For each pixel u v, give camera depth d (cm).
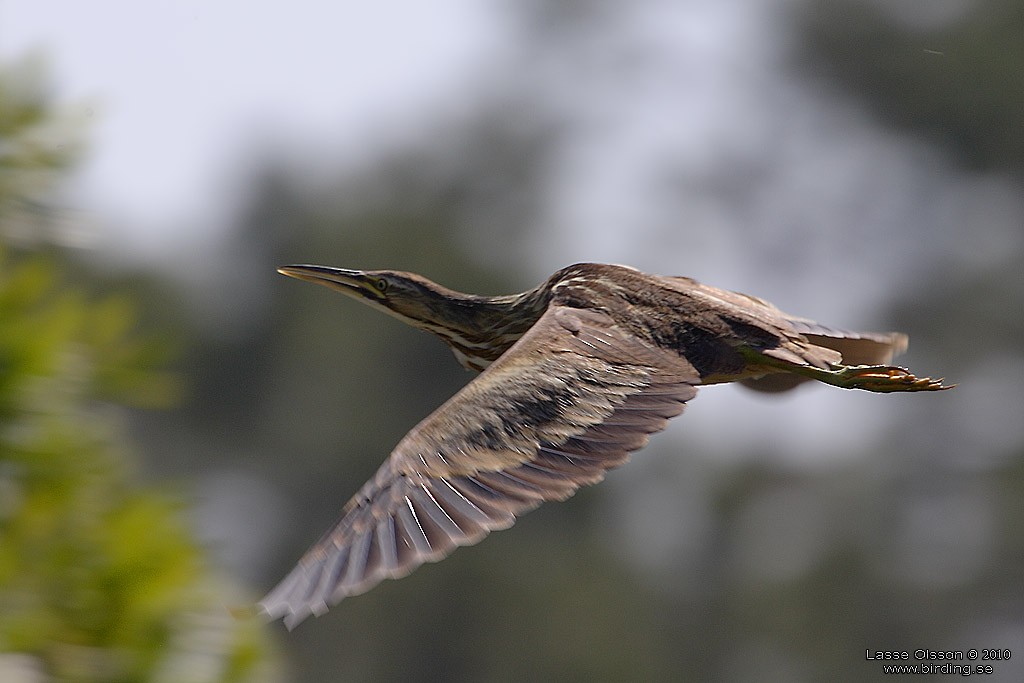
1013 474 2527
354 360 2708
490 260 2823
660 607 2625
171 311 2447
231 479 2684
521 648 2589
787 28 2708
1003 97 2603
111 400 429
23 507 420
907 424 2595
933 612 2527
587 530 2673
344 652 2575
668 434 2666
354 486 2709
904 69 2645
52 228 428
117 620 425
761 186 2781
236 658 434
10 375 414
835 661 2519
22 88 429
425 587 2573
